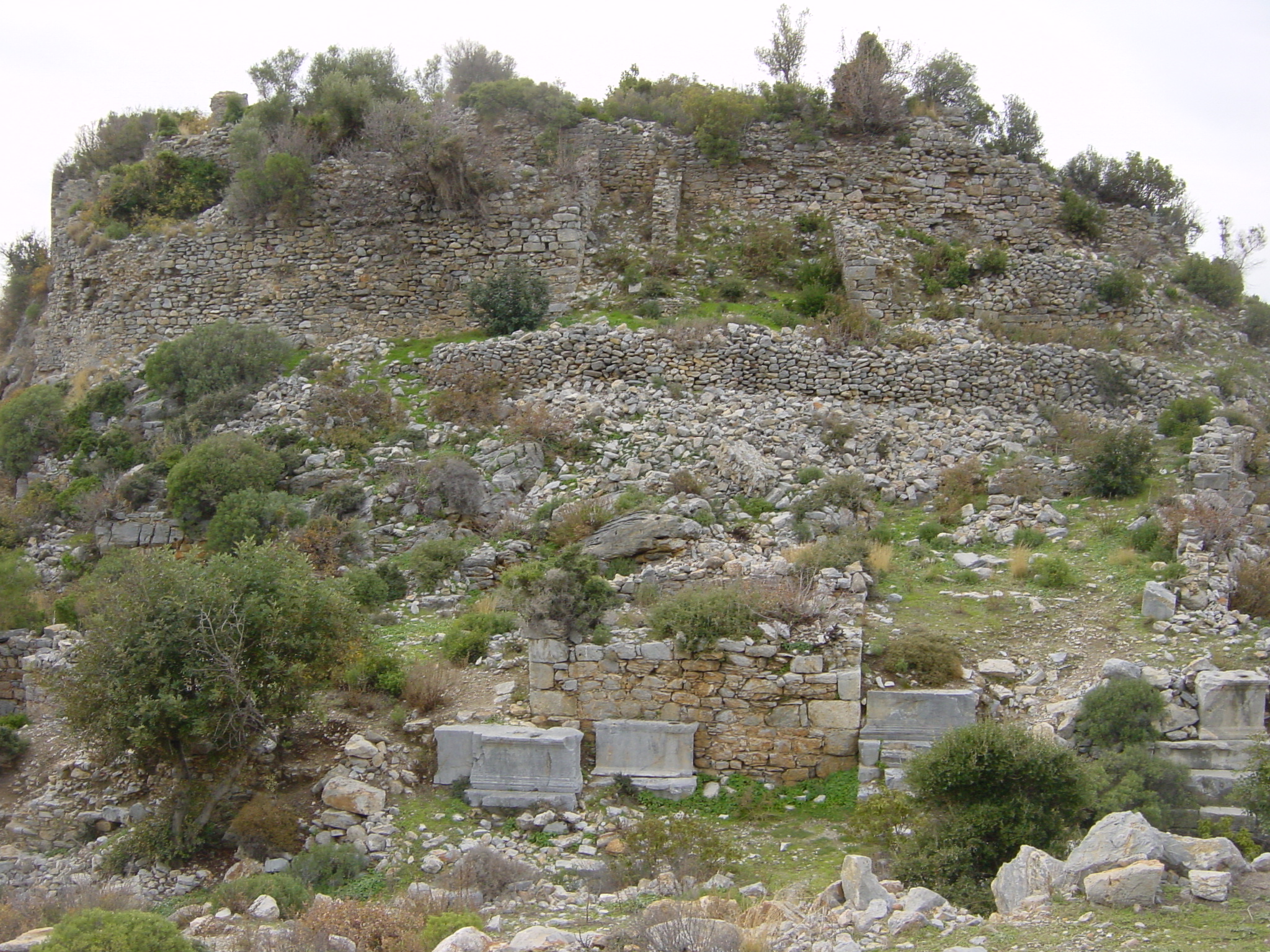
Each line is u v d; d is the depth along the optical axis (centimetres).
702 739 1492
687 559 1888
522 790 1417
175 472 2364
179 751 1459
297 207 3272
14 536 2500
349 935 1067
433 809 1405
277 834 1360
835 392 2659
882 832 1243
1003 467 2283
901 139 3447
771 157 3475
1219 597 1636
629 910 1127
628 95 3694
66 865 1420
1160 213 3559
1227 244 3544
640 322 2828
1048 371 2656
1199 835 1219
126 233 3453
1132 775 1249
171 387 2822
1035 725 1381
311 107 3638
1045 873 1003
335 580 1991
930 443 2439
